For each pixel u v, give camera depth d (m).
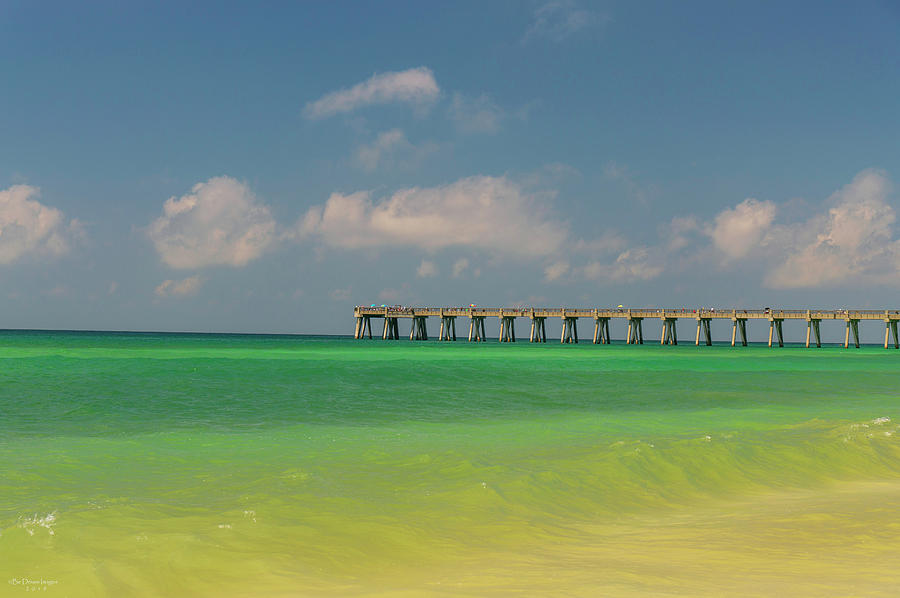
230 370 39.88
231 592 7.67
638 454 15.23
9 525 9.33
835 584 7.91
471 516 10.93
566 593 7.64
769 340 103.38
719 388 35.31
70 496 11.37
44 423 20.25
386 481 12.89
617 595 7.56
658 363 56.47
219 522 9.91
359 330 127.19
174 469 13.86
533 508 11.55
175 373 37.12
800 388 36.22
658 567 8.69
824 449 16.86
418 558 9.05
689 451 15.93
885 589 7.71
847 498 12.91
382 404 26.06
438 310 121.12
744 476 14.38
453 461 14.66
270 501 11.11
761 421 22.66
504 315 116.38
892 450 17.16
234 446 16.67
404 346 95.06
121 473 13.42
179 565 8.28
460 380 36.56
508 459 15.00
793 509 11.98
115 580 7.75
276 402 26.06
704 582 8.02
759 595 7.52
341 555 8.98
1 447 16.14
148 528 9.50
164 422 20.78
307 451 15.98
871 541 9.88
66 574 7.79
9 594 7.25
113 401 25.27
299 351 71.00
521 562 8.93
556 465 14.33
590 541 10.01
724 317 104.44
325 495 11.69
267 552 8.89
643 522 11.18
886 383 40.12
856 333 101.19
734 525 10.90
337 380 34.97
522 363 53.34
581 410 25.47
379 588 7.86
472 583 8.05
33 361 46.50
